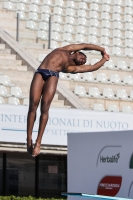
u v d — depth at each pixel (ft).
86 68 89.30
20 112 182.29
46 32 274.77
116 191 138.31
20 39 263.70
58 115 185.68
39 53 245.65
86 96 229.25
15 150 182.39
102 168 141.79
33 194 194.70
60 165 198.18
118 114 192.85
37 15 289.53
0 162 190.70
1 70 216.95
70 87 234.58
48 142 184.24
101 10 313.94
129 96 246.27
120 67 266.36
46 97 80.59
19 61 227.20
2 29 244.01
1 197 176.76
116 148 139.13
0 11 268.62
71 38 279.90
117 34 301.63
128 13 320.09
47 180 196.65
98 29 298.15
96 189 142.61
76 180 147.33
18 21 256.93
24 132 182.60
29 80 218.79
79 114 188.14
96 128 189.78
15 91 211.20
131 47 297.33
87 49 90.07
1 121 180.24
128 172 136.26
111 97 236.84
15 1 289.74
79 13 306.35
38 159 195.62
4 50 232.53
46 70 82.89
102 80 247.50
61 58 86.02
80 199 142.20
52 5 301.22
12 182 192.24
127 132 136.67
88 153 145.18
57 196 197.36
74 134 148.25
